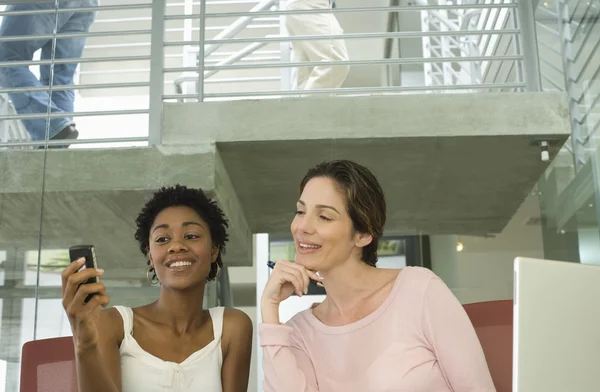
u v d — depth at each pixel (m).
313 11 3.65
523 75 3.49
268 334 1.46
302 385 1.43
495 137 3.36
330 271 1.52
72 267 1.28
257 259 3.51
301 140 3.42
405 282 1.48
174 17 3.59
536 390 0.89
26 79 3.13
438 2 4.16
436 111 3.43
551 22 3.33
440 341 1.39
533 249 3.20
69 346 1.69
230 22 4.19
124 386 1.66
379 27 3.78
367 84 3.64
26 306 2.76
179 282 1.75
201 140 3.38
